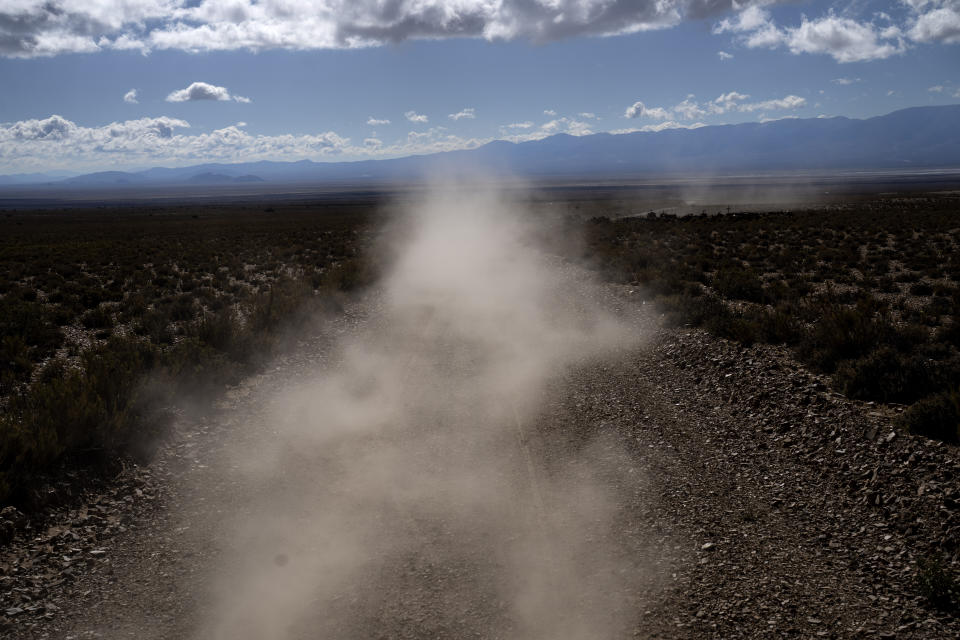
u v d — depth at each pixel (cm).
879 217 5047
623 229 4750
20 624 515
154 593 568
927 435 799
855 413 892
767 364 1172
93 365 1084
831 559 602
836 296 1856
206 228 6372
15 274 2777
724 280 2083
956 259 2480
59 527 676
